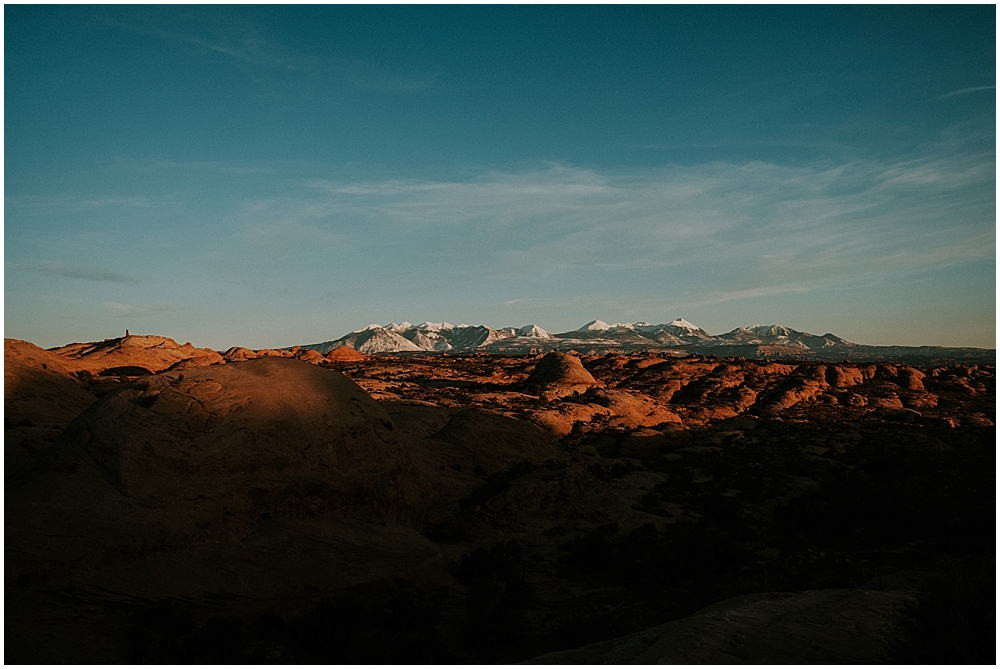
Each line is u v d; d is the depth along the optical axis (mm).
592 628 17438
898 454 46438
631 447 51906
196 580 18078
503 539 27172
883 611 14141
